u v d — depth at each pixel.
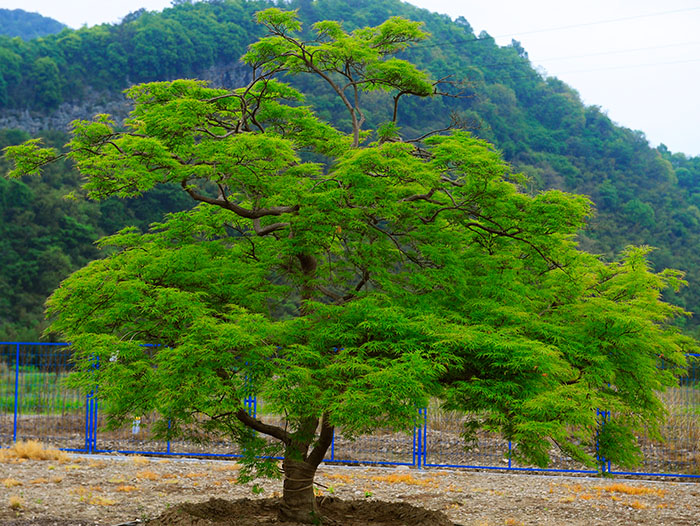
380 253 10.84
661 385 11.36
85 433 18.94
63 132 81.12
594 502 13.52
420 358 8.86
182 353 9.16
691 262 67.62
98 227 65.44
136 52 93.19
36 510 11.54
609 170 79.00
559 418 9.20
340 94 11.70
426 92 11.70
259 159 9.91
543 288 11.47
